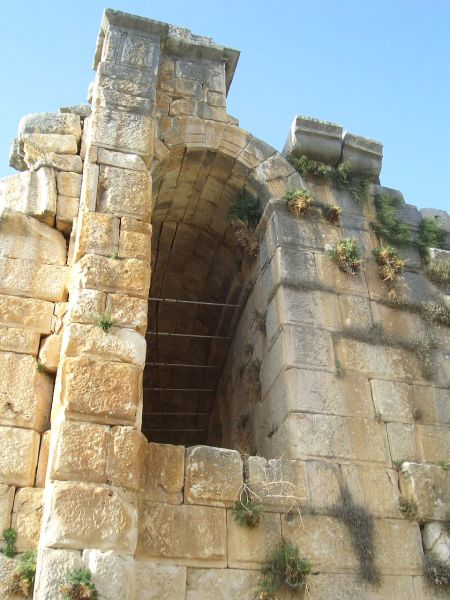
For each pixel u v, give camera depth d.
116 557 5.94
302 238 9.65
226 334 11.81
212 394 12.78
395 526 7.51
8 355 7.53
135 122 9.13
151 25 10.29
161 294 12.92
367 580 7.05
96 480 6.30
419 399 8.63
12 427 7.11
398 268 9.77
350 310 9.15
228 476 7.29
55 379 7.62
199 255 12.13
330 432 7.97
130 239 8.03
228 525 7.03
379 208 10.54
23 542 6.49
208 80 10.78
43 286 8.11
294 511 7.28
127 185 8.51
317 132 10.66
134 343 7.25
